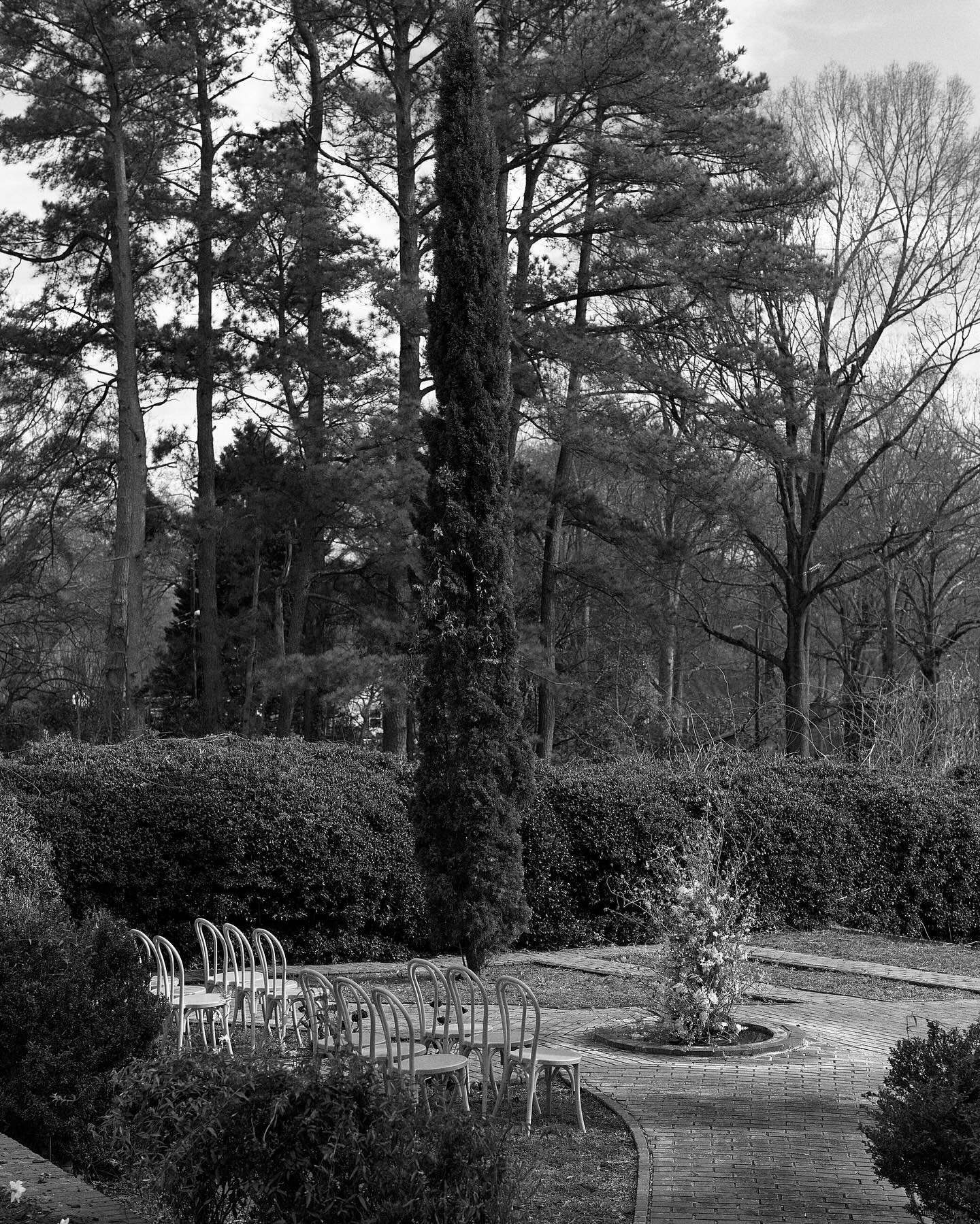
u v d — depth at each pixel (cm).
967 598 3750
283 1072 434
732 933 980
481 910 1170
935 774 2009
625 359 2266
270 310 3014
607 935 1562
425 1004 1083
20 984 637
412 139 2539
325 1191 412
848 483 3105
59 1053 629
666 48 2134
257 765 1347
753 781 1739
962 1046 523
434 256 1209
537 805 1530
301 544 2858
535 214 2531
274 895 1333
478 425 1191
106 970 673
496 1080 818
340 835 1351
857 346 3069
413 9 2411
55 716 3034
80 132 2650
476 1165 426
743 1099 785
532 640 2433
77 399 2898
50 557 3008
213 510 2741
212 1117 422
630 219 2258
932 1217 519
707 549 3020
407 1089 454
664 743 2838
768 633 4022
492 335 1205
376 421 2227
